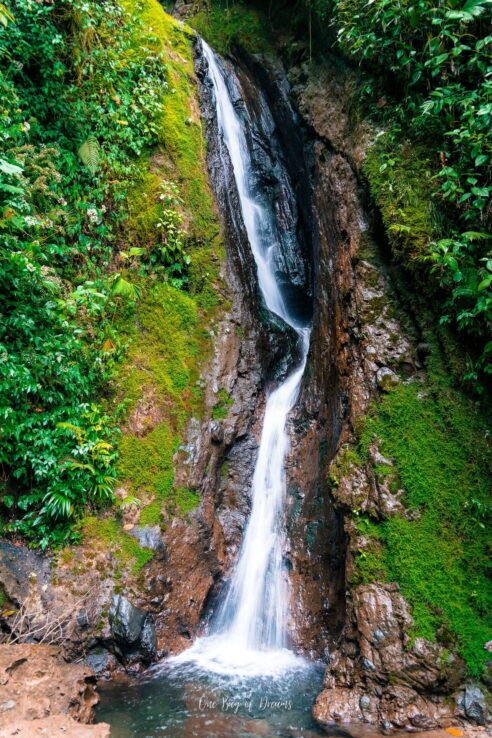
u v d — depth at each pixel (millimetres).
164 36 7895
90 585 4832
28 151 5551
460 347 4766
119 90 6816
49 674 3881
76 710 3740
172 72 7609
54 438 5098
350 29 6270
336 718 3877
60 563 4855
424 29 5215
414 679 3812
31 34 6012
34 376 5109
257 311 7496
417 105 5496
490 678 3725
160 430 5836
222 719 3906
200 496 5766
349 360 5656
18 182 5289
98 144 6418
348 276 5938
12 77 5891
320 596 5223
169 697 4223
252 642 5328
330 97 7523
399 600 4129
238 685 4465
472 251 4668
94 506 5230
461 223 4902
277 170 9367
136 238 6566
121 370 5941
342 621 4848
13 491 4969
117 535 5172
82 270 6121
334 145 7020
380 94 6215
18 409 5000
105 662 4617
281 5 9883
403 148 5570
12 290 5199
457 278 4531
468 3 4543
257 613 5504
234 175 8445
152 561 5164
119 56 6941
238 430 6375
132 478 5492
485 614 3955
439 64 4945
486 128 4629
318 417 6324
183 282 6727
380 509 4504
